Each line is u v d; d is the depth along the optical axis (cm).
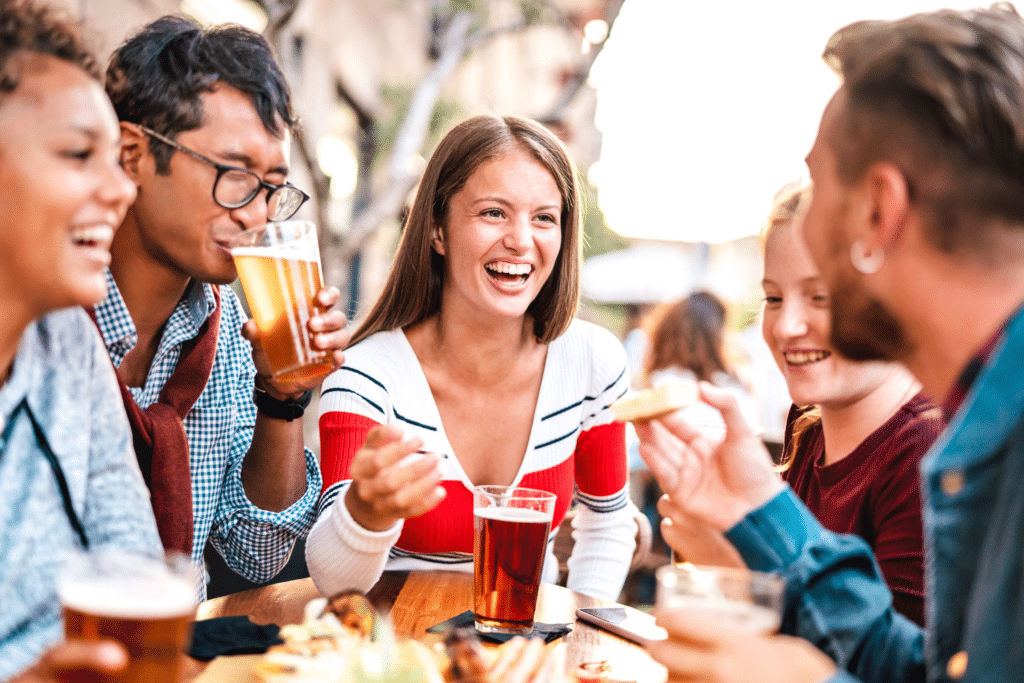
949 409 111
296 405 199
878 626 122
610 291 1097
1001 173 98
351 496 152
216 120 173
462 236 207
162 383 200
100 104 109
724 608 96
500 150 206
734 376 455
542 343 226
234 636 129
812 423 198
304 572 239
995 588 92
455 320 212
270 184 182
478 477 219
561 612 160
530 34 1402
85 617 86
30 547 120
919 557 162
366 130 1214
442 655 120
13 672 111
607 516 231
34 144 103
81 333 134
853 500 176
